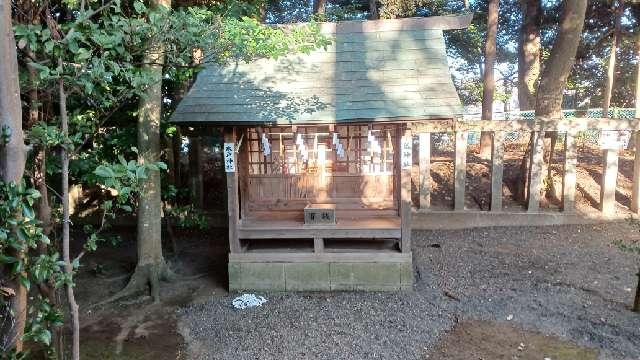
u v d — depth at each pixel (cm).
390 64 585
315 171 625
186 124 523
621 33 1220
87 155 492
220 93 567
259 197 634
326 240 647
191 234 854
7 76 238
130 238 823
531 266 642
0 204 220
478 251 713
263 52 454
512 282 589
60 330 366
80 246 772
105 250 757
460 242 761
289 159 624
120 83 377
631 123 769
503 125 798
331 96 547
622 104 1781
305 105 534
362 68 585
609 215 806
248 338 465
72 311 285
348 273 577
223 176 909
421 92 538
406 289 571
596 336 449
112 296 569
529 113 1316
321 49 614
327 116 512
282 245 631
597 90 1797
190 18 370
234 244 585
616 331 457
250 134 618
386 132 611
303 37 470
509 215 826
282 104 537
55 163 419
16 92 244
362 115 508
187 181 940
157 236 604
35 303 273
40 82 287
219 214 870
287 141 621
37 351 414
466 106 1705
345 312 516
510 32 1717
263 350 441
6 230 213
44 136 268
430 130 821
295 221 605
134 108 596
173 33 366
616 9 1186
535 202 818
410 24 625
